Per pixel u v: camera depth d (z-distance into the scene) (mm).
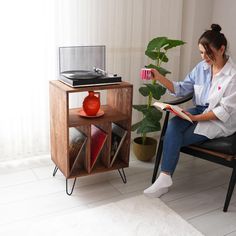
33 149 2467
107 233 1688
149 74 2182
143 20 2639
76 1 2301
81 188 2119
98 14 2410
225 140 1912
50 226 1729
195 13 2846
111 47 2539
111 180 2238
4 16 2111
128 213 1856
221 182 2270
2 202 1928
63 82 2031
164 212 1876
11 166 2361
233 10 2750
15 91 2273
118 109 2229
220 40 1949
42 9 2197
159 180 2025
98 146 2055
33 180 2189
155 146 2535
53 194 2037
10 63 2205
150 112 2391
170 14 2740
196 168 2475
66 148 1944
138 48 2660
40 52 2273
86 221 1776
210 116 1975
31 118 2381
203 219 1848
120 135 2162
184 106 3006
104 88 1967
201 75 2189
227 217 1874
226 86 1971
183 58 3010
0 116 2287
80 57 2168
